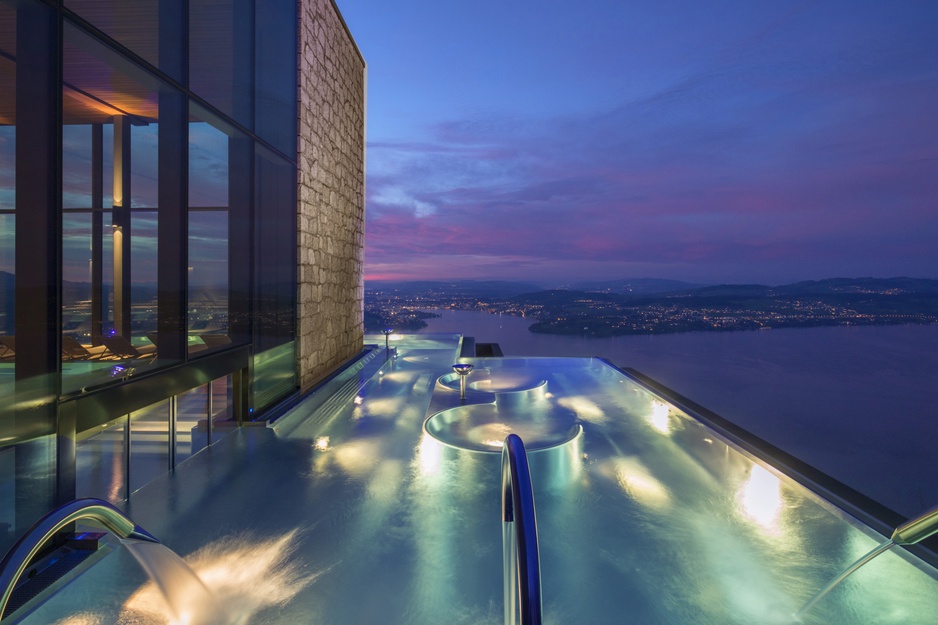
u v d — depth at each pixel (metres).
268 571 2.32
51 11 2.38
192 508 2.98
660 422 5.03
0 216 2.18
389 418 5.02
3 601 0.99
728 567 2.40
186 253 3.65
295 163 5.83
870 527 2.78
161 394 3.30
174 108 3.49
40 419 2.31
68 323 2.51
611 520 2.88
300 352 5.90
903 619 2.01
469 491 3.25
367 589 2.19
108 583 2.13
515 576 1.12
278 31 5.33
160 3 3.31
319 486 3.32
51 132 2.39
